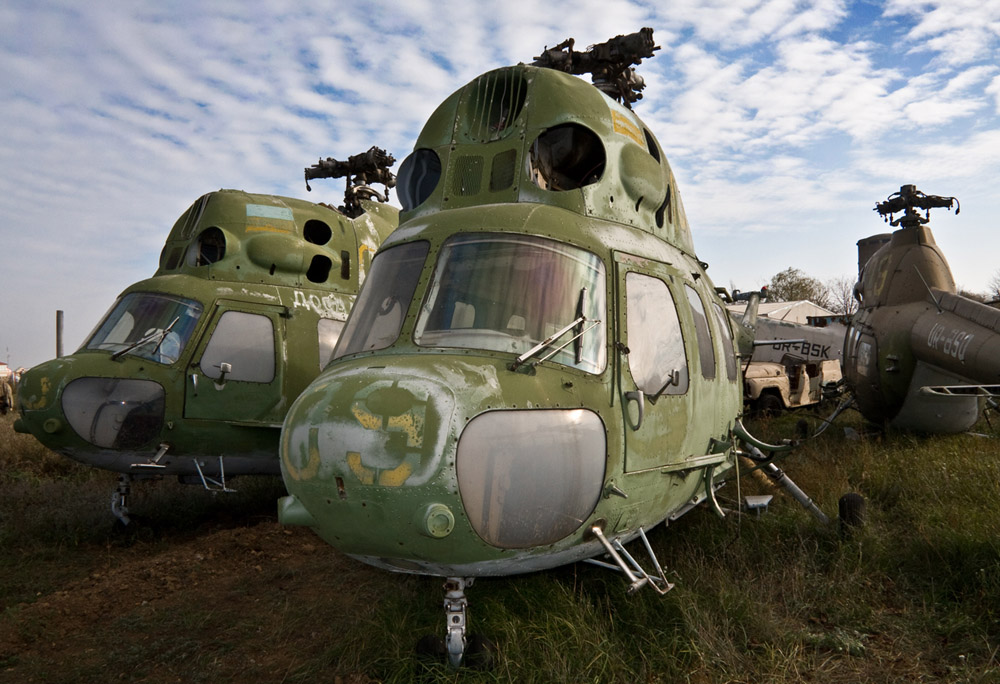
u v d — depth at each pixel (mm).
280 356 7203
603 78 6121
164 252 7922
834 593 4590
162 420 6602
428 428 3027
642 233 4762
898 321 10156
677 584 4414
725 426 5309
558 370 3566
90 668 4016
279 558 6051
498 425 3189
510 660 3479
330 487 3115
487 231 3943
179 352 6762
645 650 3828
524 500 3232
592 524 3568
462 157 4723
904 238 10773
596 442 3553
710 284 5855
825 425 10852
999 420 11180
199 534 7016
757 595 4457
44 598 5301
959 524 5309
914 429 10234
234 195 7711
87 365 6426
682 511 4840
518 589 4328
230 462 7035
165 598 5160
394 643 3807
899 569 4898
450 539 3096
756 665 3689
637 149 4914
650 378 4062
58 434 6285
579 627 3799
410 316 3711
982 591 4289
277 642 4250
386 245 4328
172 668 4004
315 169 9820
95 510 7285
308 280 7797
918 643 3949
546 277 3826
